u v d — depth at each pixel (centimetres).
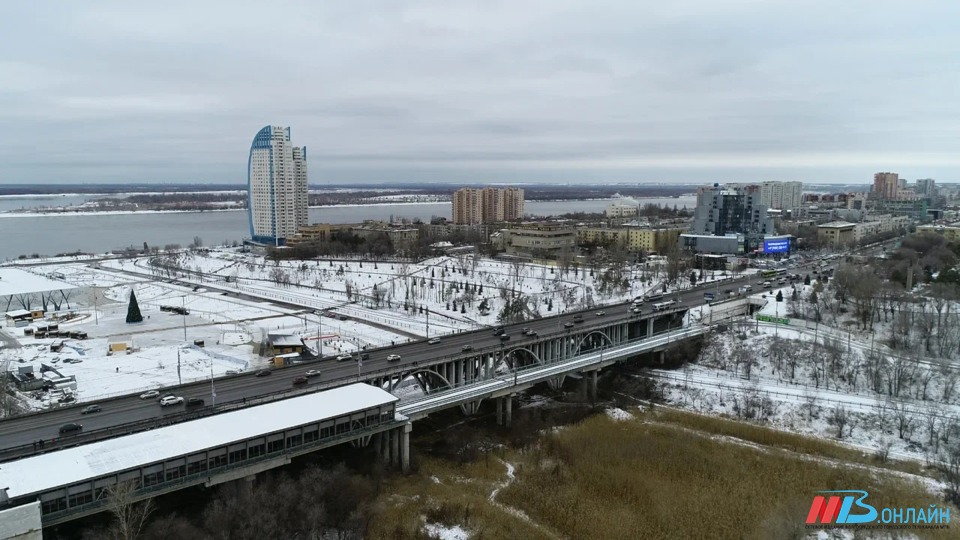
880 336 16075
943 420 11731
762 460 11100
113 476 7412
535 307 19412
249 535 7638
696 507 9506
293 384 10825
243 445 8456
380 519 8900
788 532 8731
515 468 10900
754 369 15088
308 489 8650
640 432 12425
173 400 9894
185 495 8806
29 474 7194
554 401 14288
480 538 8600
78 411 9631
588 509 9462
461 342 13938
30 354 16138
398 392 13388
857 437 11900
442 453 11331
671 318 18288
